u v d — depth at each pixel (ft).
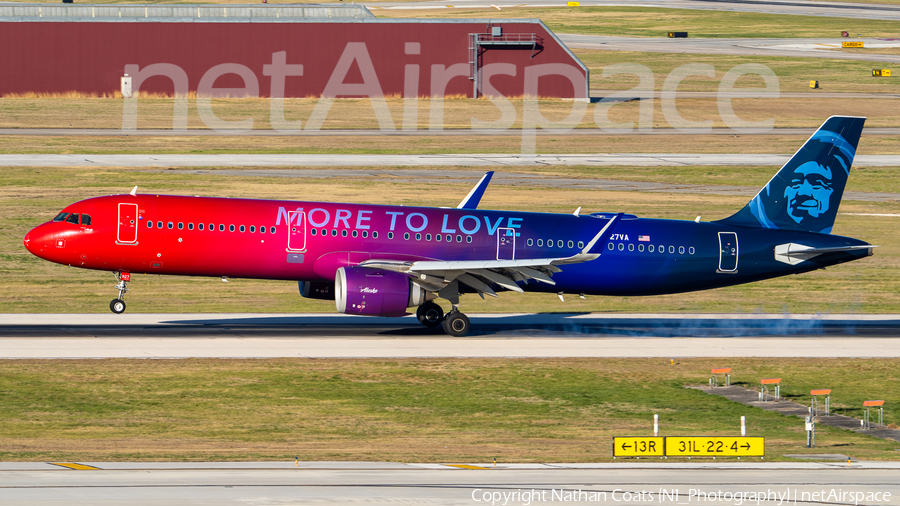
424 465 358.43
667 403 503.20
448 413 472.85
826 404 495.82
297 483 322.14
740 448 387.34
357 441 415.64
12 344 579.48
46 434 415.03
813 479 347.56
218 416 454.40
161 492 305.94
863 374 567.18
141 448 390.01
